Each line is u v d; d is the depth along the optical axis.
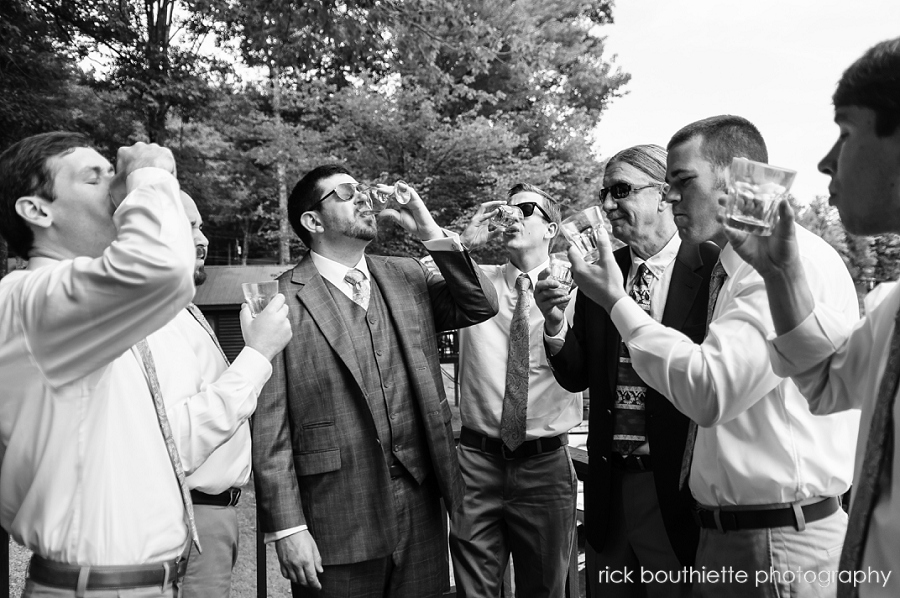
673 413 2.34
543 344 2.91
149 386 1.71
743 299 1.76
